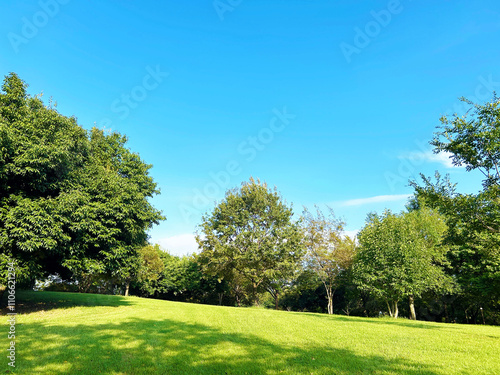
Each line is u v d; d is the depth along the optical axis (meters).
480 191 11.11
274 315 17.73
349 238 36.22
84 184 17.56
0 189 13.84
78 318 13.40
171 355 7.91
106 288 51.12
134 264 20.31
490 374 6.84
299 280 39.19
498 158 10.80
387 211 29.30
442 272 28.42
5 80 15.02
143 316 14.78
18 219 12.86
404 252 23.25
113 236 18.67
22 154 13.26
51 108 16.38
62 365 6.86
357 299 41.00
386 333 11.97
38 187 14.52
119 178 19.59
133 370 6.75
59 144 14.48
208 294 59.28
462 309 37.22
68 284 47.09
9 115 14.15
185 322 13.31
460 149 11.36
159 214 23.30
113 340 9.19
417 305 36.81
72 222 15.09
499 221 10.58
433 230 29.05
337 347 9.33
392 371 7.03
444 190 11.94
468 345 9.74
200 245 38.50
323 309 48.06
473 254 28.91
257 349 8.76
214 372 6.84
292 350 8.78
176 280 57.22
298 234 35.03
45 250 15.33
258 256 33.16
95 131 25.88
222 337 10.23
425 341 10.37
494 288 27.16
